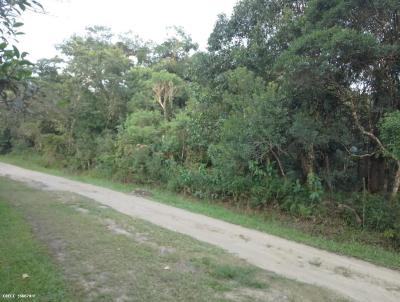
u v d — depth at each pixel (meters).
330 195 11.83
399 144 8.27
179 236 8.56
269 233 10.17
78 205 11.82
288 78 10.16
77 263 6.14
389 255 8.58
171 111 20.86
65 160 27.02
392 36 10.17
